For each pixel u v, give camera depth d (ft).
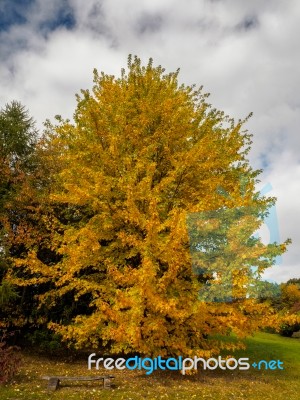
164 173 29.91
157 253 22.81
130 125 28.53
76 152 30.71
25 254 36.81
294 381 30.14
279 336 79.10
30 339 35.24
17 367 24.00
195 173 27.96
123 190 25.72
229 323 22.62
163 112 29.45
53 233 33.12
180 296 23.11
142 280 20.95
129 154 28.99
